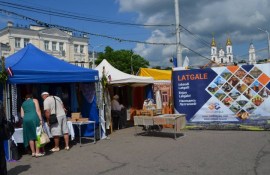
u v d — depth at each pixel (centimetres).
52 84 1287
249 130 1342
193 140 1138
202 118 1425
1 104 735
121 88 1828
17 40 6353
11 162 904
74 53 7369
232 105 1375
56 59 1216
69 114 1297
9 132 736
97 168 791
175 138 1165
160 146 1045
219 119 1395
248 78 1352
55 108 1027
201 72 1430
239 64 1395
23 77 998
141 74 1914
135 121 1274
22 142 969
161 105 1767
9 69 955
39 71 1041
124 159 875
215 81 1406
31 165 859
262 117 1327
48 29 6769
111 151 995
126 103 1825
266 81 1324
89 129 1246
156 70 1931
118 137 1282
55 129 1023
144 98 1791
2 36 6391
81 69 1209
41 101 1238
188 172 717
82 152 999
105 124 1296
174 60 2389
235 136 1196
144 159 863
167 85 1895
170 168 758
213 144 1043
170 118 1175
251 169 720
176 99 1476
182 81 1466
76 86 1306
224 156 859
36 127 950
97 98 1263
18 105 1151
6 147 926
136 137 1263
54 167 824
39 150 970
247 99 1352
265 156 845
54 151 1030
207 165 771
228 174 688
